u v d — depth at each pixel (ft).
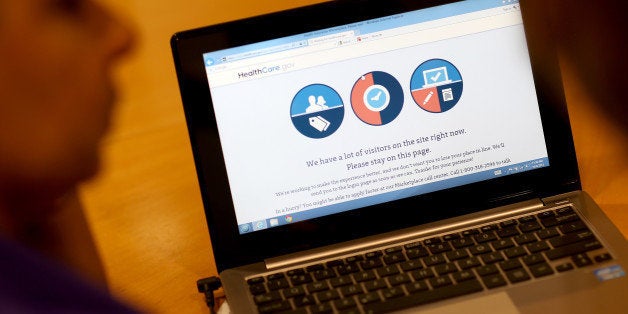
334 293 2.91
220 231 3.10
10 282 1.69
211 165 3.10
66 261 3.21
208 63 3.10
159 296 3.18
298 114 3.17
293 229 3.14
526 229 3.09
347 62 3.19
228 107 3.11
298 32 3.17
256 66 3.14
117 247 3.40
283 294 2.93
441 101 3.24
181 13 4.50
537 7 3.24
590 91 3.87
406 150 3.22
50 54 1.92
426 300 2.86
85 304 1.77
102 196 3.63
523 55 3.25
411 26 3.22
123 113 4.00
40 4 1.89
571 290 2.84
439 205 3.22
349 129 3.20
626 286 2.82
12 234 2.08
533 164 3.26
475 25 3.24
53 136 1.99
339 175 3.18
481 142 3.25
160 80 4.17
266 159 3.14
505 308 2.79
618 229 3.08
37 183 2.05
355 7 3.19
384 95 3.21
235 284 3.01
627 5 3.88
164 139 3.88
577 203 3.18
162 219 3.53
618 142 3.65
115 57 2.12
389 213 3.19
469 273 2.94
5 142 1.94
